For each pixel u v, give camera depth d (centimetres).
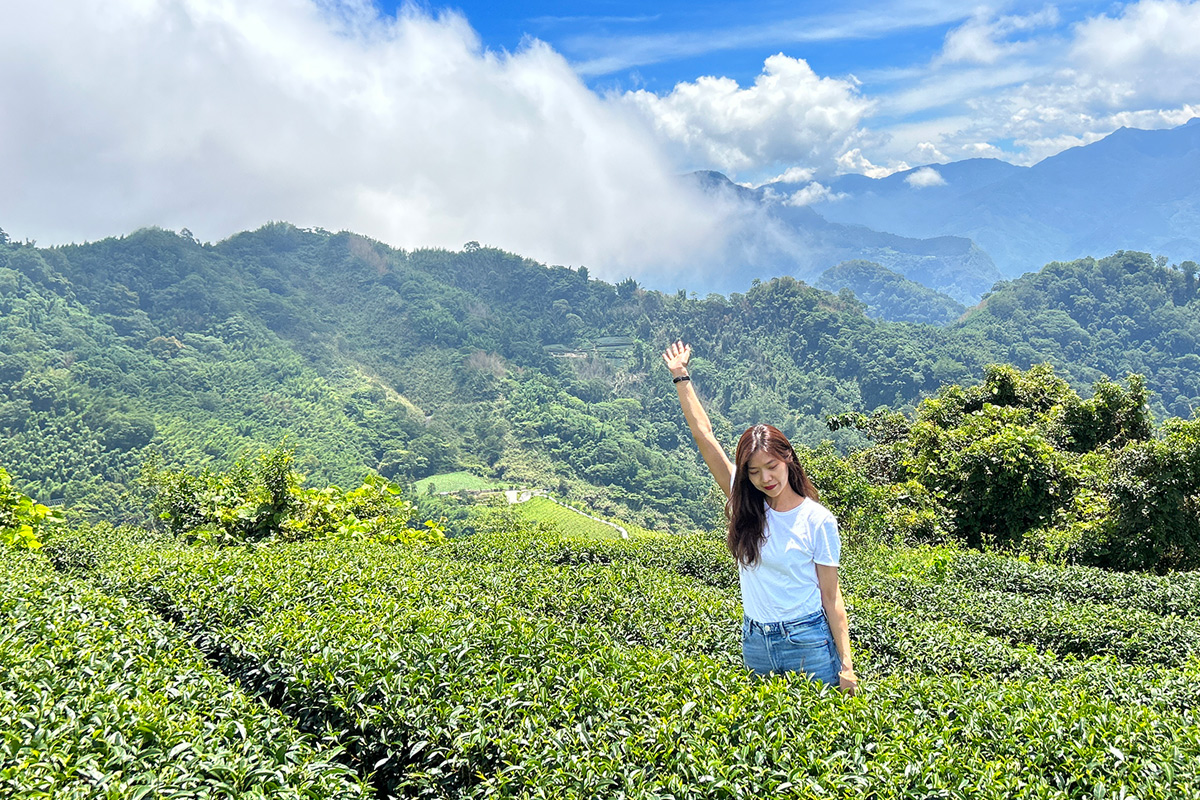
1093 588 1338
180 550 1131
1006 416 2895
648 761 450
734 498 505
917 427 2827
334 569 995
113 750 416
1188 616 1138
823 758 441
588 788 426
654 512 14250
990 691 584
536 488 14525
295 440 14812
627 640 862
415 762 533
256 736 483
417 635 636
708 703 511
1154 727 498
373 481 1756
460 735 495
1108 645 968
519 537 1603
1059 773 449
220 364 18088
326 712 580
